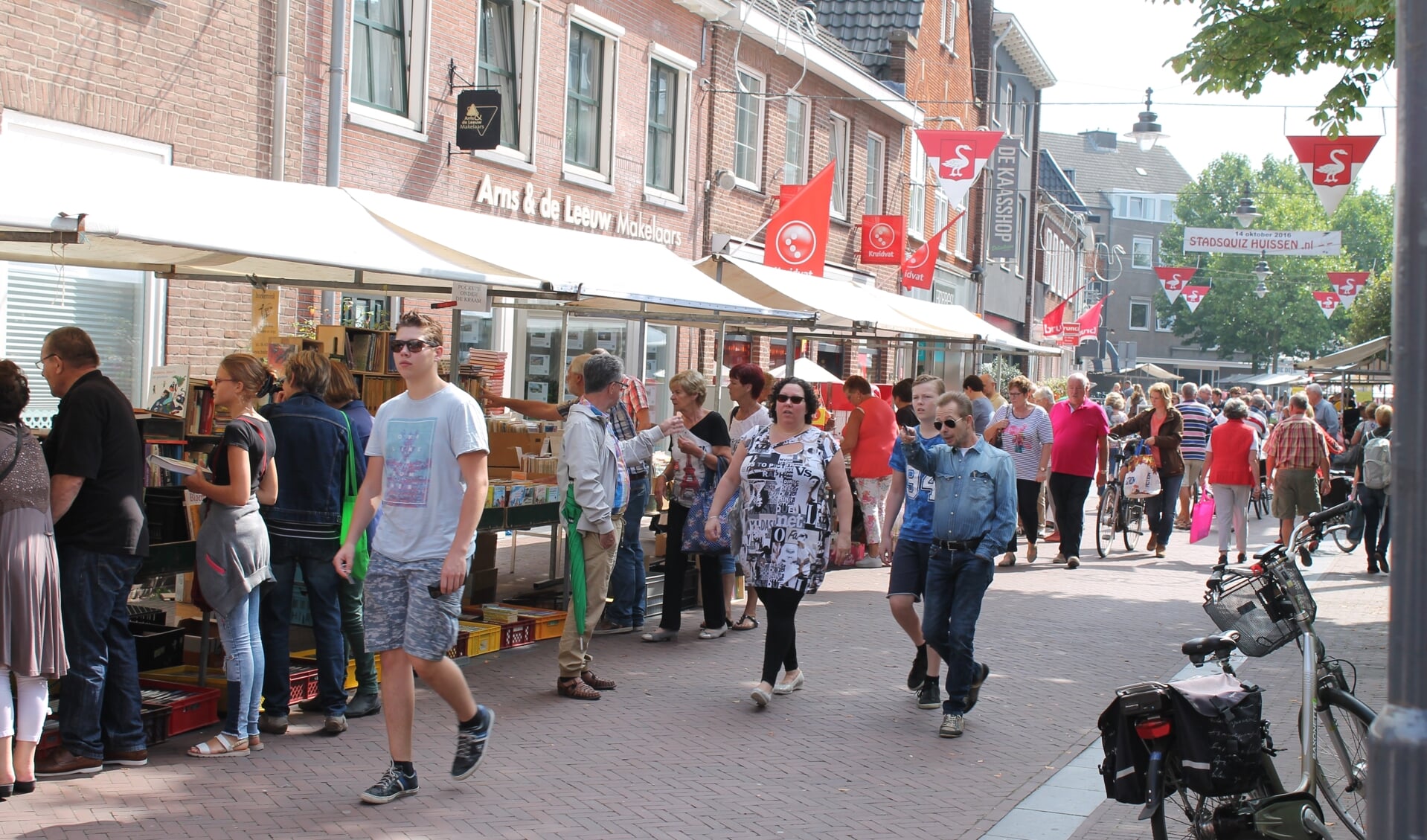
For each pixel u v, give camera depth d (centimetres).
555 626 892
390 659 543
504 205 1455
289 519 622
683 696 747
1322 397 1925
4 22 907
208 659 677
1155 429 1504
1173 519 1506
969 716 731
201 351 1115
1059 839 534
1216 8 1216
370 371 907
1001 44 3484
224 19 1097
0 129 906
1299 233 2556
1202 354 7844
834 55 2227
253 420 593
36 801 519
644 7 1703
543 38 1502
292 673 668
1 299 967
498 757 613
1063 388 3005
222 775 565
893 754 653
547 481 916
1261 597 511
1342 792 521
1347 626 1066
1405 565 266
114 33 995
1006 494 685
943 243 3022
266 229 648
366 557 652
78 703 551
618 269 948
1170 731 450
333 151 1208
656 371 1845
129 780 553
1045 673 848
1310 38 1171
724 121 1927
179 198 627
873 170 2553
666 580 902
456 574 528
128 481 558
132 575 566
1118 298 7844
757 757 635
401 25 1323
